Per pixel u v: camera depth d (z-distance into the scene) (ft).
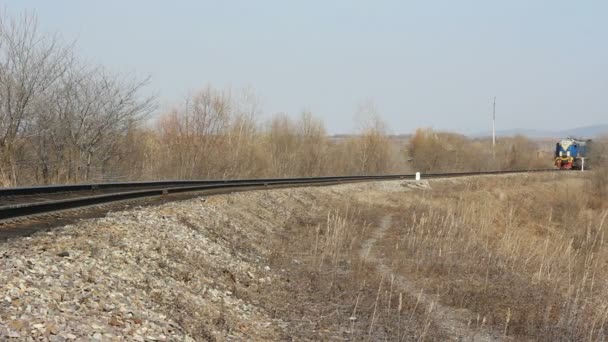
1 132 68.49
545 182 181.27
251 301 36.22
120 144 96.12
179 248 39.06
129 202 50.70
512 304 42.09
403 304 40.27
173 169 109.91
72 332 19.58
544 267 54.54
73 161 81.35
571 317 38.63
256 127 144.46
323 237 66.08
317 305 38.78
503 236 66.33
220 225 52.49
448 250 60.18
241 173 126.93
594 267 56.54
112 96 89.51
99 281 25.90
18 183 66.44
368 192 116.26
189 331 25.57
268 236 59.88
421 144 244.42
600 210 117.70
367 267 51.47
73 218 37.93
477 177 172.04
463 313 39.70
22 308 19.97
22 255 25.68
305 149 170.50
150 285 29.35
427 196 122.42
